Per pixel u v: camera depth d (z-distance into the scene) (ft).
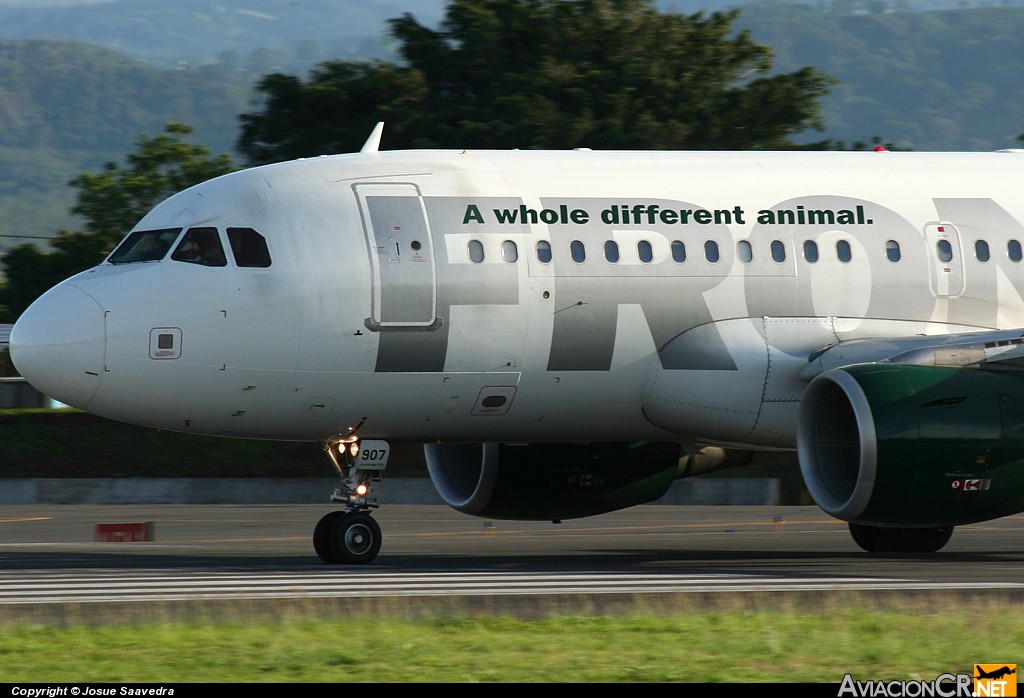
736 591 159.43
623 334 203.51
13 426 385.70
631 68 446.19
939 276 217.56
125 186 511.40
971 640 125.49
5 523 292.40
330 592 159.43
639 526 290.76
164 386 190.08
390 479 367.45
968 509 193.77
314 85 445.37
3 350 422.41
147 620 139.23
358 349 193.57
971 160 232.32
